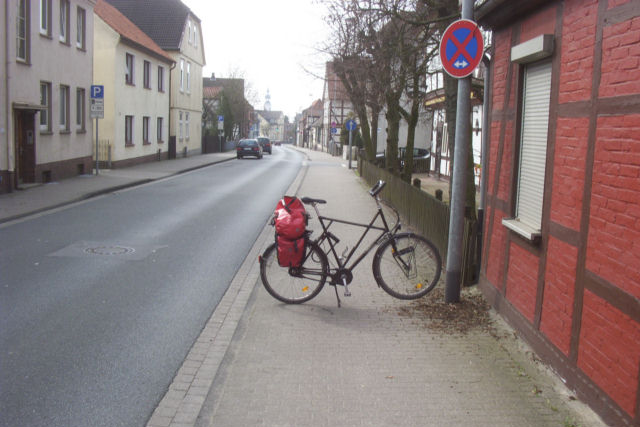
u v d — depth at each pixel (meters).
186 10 39.50
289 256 6.60
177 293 7.28
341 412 4.13
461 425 3.95
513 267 5.90
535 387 4.54
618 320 3.79
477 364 4.99
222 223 12.85
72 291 7.24
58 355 5.19
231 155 47.50
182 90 39.19
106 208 14.64
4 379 4.67
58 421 4.01
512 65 6.13
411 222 11.98
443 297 6.98
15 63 16.45
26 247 9.73
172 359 5.14
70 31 20.50
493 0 5.89
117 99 26.78
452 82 9.68
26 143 17.88
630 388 3.62
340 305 6.71
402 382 4.63
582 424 3.95
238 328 5.95
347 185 22.95
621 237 3.78
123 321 6.16
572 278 4.48
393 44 12.09
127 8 38.94
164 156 35.50
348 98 21.62
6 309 6.46
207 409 4.18
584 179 4.34
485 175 7.18
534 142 5.59
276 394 4.42
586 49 4.38
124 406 4.24
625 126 3.78
